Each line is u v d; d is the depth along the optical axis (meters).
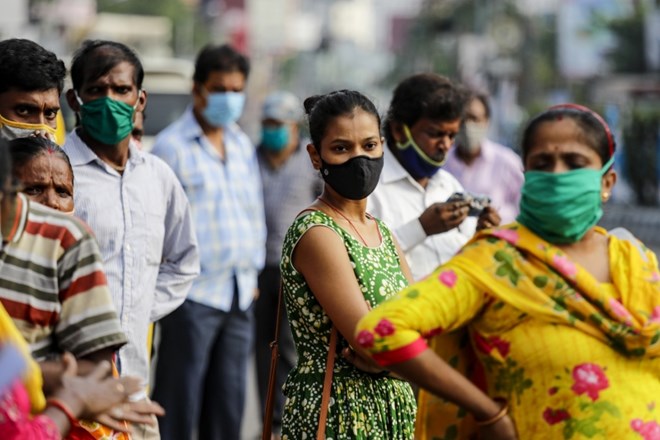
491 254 5.15
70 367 4.98
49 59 7.63
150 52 94.06
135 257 8.15
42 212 5.39
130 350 8.08
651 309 5.15
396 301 5.01
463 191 8.90
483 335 5.18
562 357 5.08
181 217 8.70
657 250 32.31
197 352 10.73
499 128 58.41
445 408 5.37
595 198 5.22
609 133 5.30
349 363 6.52
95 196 8.09
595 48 60.81
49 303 5.31
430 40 102.44
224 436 11.07
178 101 20.88
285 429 6.62
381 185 8.59
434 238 8.70
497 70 72.56
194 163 11.02
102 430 6.23
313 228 6.50
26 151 6.48
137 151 8.42
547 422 5.10
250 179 11.36
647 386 5.15
